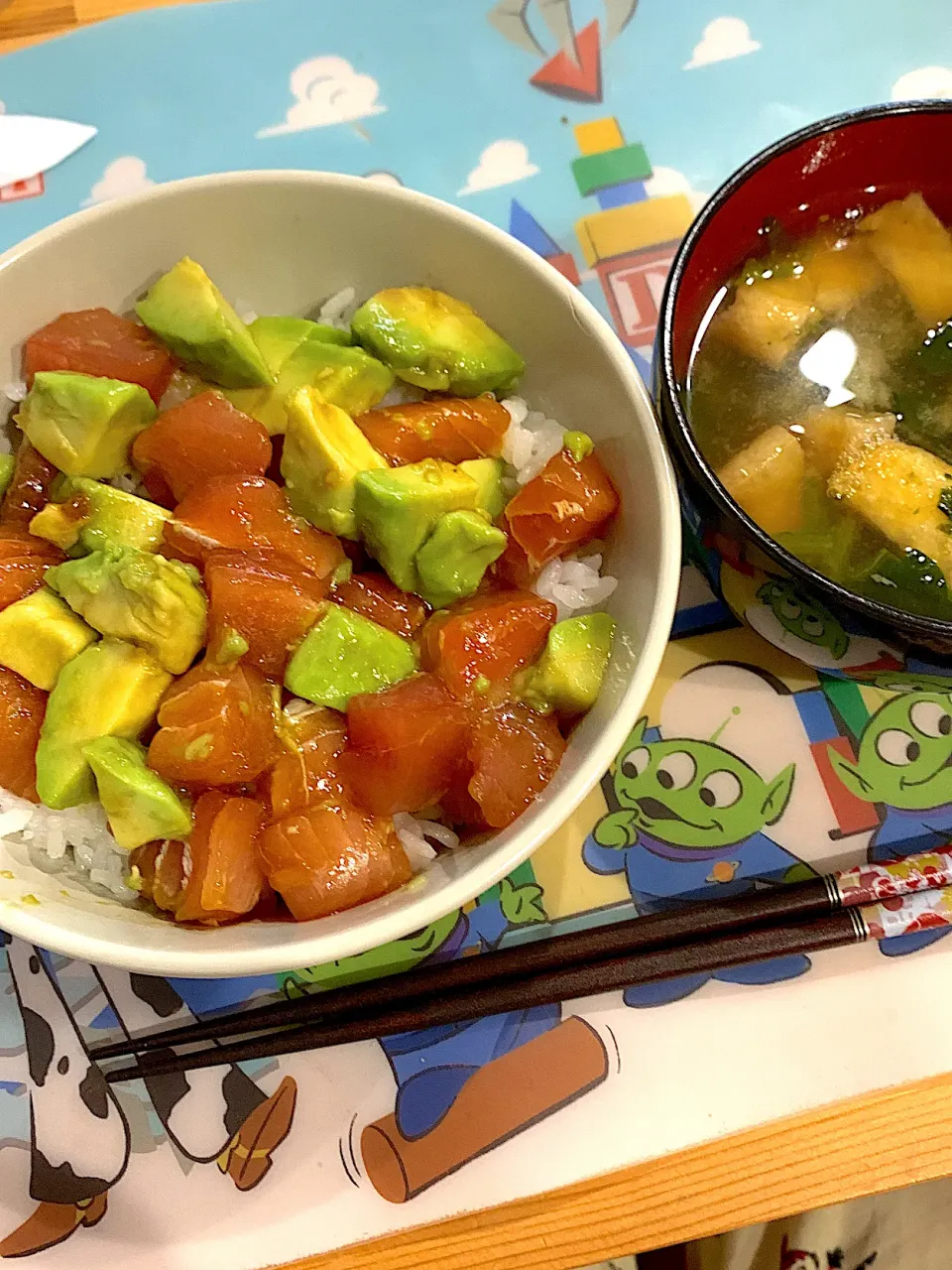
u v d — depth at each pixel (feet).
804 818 0.81
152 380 0.79
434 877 0.69
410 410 0.79
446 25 1.00
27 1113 0.77
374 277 0.83
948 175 0.80
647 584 0.72
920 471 0.75
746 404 0.79
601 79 0.99
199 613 0.72
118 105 0.98
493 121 0.98
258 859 0.70
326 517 0.75
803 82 0.98
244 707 0.70
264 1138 0.76
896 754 0.82
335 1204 0.75
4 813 0.72
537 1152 0.75
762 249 0.81
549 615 0.75
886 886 0.77
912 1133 0.75
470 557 0.75
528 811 0.69
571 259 0.94
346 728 0.73
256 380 0.79
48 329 0.78
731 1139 0.75
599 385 0.77
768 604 0.72
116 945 0.64
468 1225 0.75
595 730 0.71
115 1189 0.76
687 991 0.78
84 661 0.72
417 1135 0.76
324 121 0.98
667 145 0.97
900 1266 1.10
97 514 0.74
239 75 0.99
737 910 0.77
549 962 0.76
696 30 1.00
